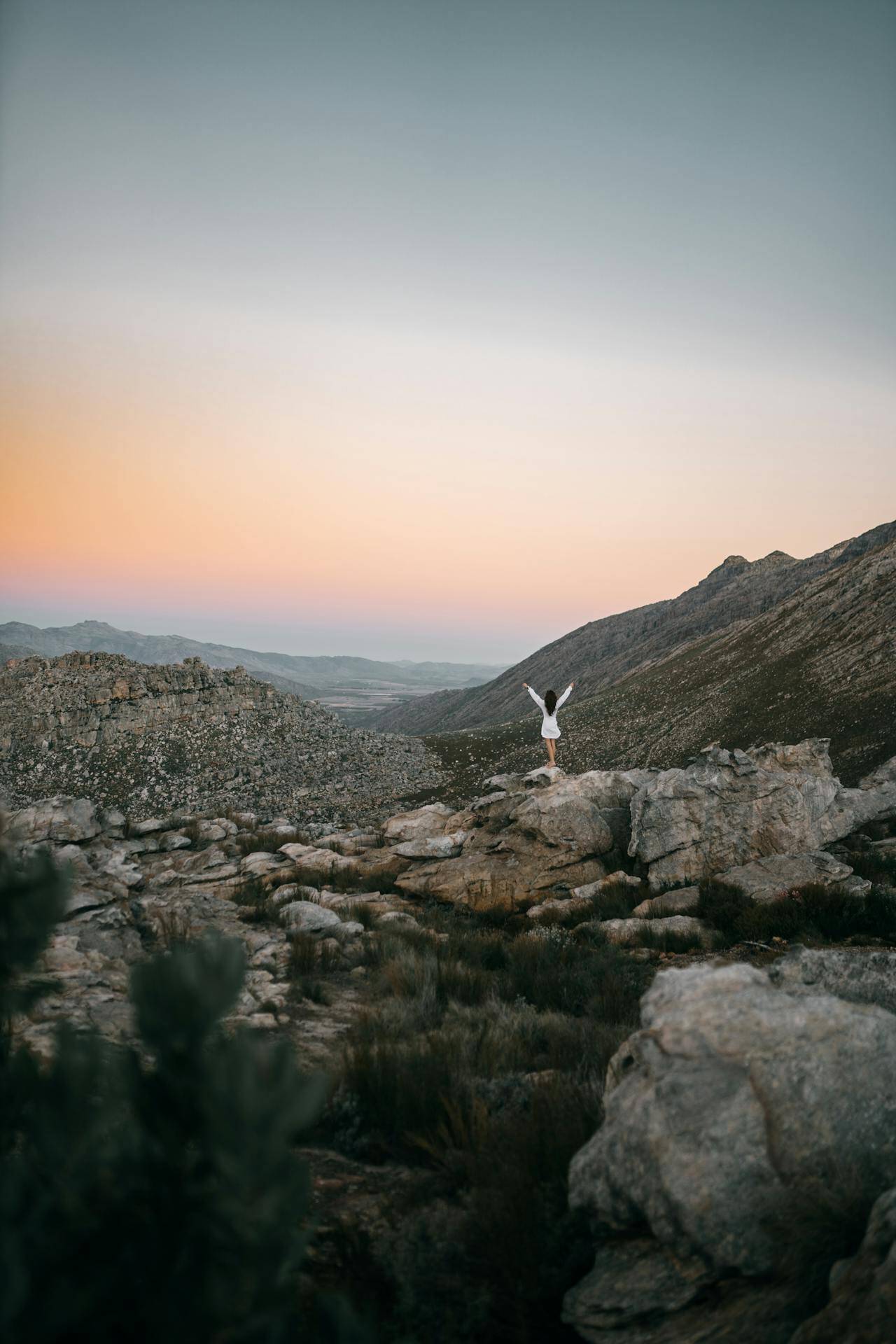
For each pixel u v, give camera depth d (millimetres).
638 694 100438
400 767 71500
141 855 19562
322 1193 4363
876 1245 2631
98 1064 2061
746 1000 3902
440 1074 5723
